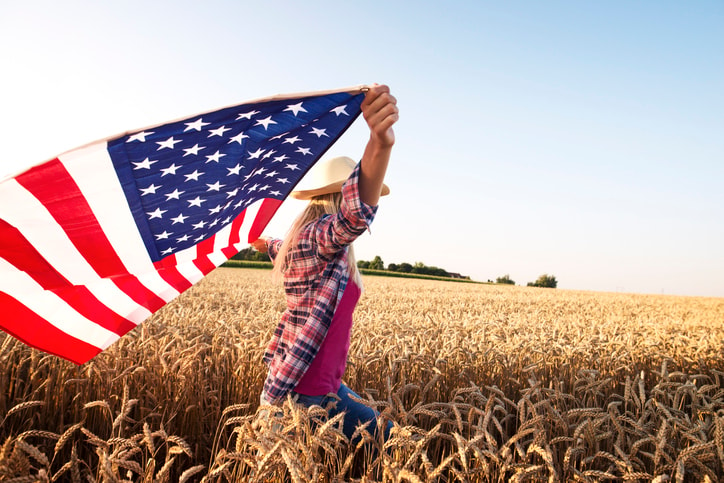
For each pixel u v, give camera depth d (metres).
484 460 1.76
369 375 4.05
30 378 3.30
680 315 15.86
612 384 4.38
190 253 2.67
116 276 2.32
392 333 5.67
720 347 6.05
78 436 3.02
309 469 1.48
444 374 3.89
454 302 15.87
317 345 2.21
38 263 1.99
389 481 1.63
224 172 2.09
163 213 2.15
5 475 1.27
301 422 1.72
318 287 2.27
